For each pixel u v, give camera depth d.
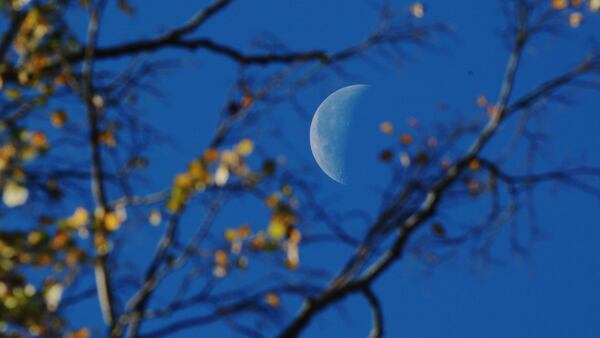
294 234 15.25
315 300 15.60
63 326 15.68
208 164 15.20
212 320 15.03
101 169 16.62
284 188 15.31
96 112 17.42
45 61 19.12
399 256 16.50
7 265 15.58
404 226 16.66
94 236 15.39
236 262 15.35
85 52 19.81
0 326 15.44
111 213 15.30
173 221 15.64
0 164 16.44
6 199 15.94
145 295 15.10
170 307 14.91
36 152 16.84
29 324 15.51
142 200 15.68
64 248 15.43
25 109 18.45
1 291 15.54
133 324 15.05
